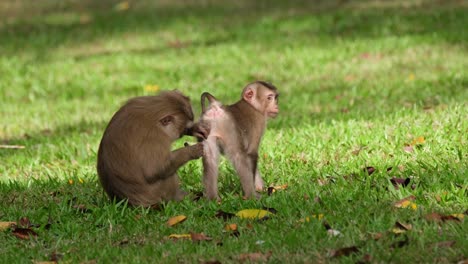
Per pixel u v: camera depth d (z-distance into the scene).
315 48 25.59
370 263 8.76
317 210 10.53
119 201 11.08
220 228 10.21
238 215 10.53
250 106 12.06
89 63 25.78
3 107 21.88
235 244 9.52
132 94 22.36
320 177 12.34
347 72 22.69
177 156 10.87
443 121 14.92
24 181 13.41
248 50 26.00
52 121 19.89
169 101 10.91
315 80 22.17
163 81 23.28
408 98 18.67
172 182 11.25
